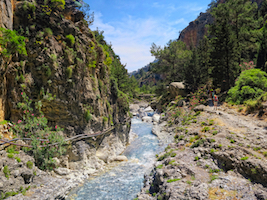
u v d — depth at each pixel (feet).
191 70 129.29
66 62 53.88
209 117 73.46
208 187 33.71
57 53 51.57
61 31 54.03
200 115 80.79
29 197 34.09
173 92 145.79
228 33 100.53
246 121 60.39
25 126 43.80
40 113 47.98
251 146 42.09
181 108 106.52
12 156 36.70
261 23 164.35
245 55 135.03
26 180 37.11
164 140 81.92
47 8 50.57
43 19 49.44
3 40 38.09
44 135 47.01
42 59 47.39
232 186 33.27
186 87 133.80
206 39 146.30
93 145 60.44
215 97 82.53
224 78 110.63
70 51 55.01
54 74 49.96
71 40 55.36
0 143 36.35
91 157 58.75
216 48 105.40
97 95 66.23
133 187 47.06
